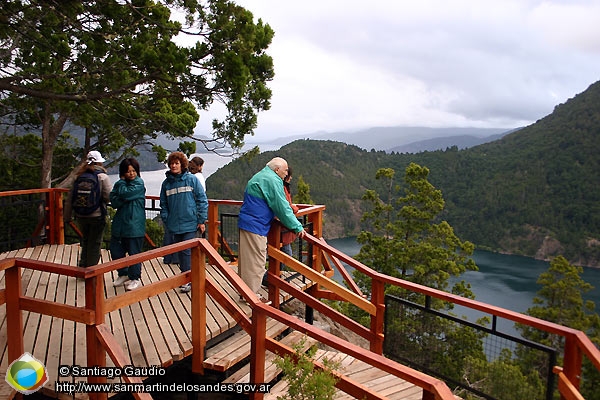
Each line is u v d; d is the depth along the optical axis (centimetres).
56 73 729
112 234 461
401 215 2402
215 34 762
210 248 319
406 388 381
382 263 2386
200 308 328
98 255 465
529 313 2370
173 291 471
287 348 293
